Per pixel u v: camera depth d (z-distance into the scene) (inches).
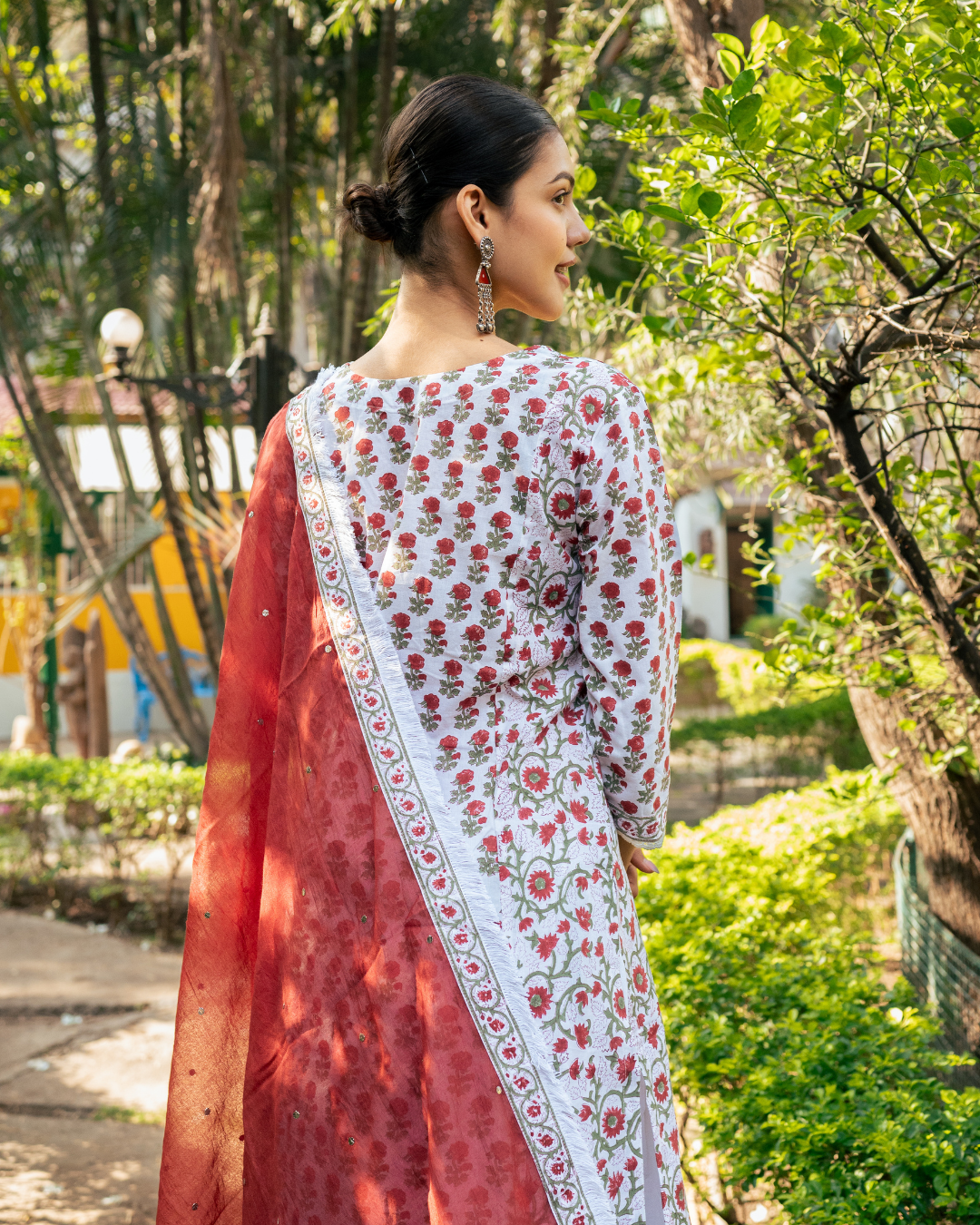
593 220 81.7
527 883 45.1
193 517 305.7
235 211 211.9
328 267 368.2
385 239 50.9
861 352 73.3
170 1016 174.4
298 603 50.3
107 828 231.5
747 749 287.4
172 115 302.8
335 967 47.2
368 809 46.5
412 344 49.6
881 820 172.1
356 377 50.3
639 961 48.5
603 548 46.3
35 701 426.0
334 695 48.0
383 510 48.4
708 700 405.7
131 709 554.9
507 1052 43.8
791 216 69.0
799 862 150.9
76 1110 139.0
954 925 122.6
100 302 297.1
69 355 349.1
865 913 170.7
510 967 44.3
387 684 46.8
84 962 204.7
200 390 299.7
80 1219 110.9
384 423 48.7
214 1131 54.5
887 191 65.0
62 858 242.2
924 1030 88.4
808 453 87.1
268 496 52.7
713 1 100.5
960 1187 67.4
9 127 290.5
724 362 85.1
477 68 285.7
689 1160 92.6
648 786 47.4
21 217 292.4
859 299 82.5
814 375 72.1
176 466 335.3
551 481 46.3
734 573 453.1
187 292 289.9
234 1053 54.6
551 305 50.7
